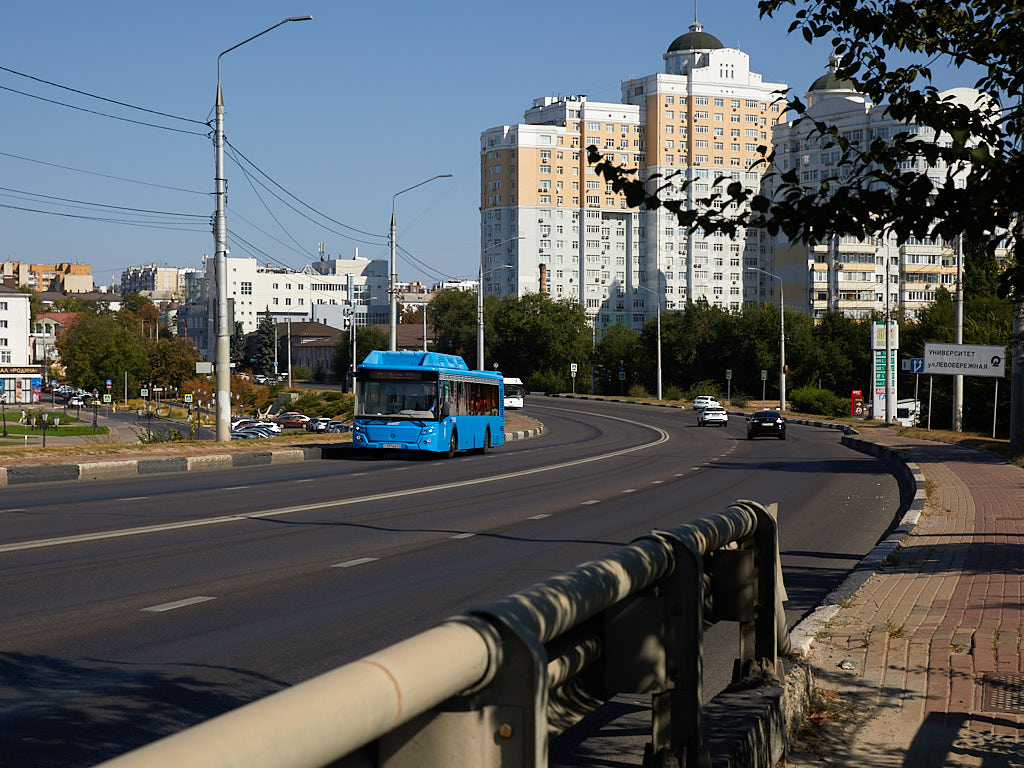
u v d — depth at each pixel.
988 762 5.17
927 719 5.89
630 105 166.25
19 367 135.00
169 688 6.22
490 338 125.50
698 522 4.63
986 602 8.88
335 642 7.56
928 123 5.10
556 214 167.50
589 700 3.70
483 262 174.62
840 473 27.78
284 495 19.89
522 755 2.45
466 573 10.87
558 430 60.88
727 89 161.25
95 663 6.82
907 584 9.95
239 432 83.38
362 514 16.66
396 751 2.38
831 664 7.10
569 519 16.38
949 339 58.09
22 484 22.19
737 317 105.25
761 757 4.79
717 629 8.88
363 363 31.98
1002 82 5.40
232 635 7.77
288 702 1.81
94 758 4.89
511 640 2.47
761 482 24.66
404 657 2.12
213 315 30.81
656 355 110.75
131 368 136.75
